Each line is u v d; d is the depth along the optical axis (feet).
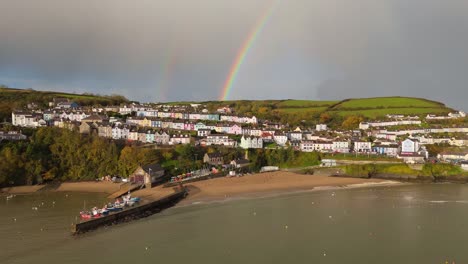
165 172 515.50
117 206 331.16
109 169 501.56
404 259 227.81
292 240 261.44
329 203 374.43
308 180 504.84
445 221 304.50
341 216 322.75
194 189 451.53
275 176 525.34
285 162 609.42
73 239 267.39
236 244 254.27
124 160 509.76
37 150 513.04
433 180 518.37
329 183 490.49
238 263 222.48
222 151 609.01
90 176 495.82
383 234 272.72
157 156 542.16
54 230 288.10
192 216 330.13
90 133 639.35
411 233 274.57
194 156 574.97
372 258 229.66
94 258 232.53
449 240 259.80
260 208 357.00
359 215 325.42
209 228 292.20
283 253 237.66
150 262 225.15
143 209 341.82
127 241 262.67
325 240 260.83
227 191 441.68
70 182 483.10
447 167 534.78
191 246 251.60
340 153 639.35
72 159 507.71
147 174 467.93
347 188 461.37
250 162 594.24
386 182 504.43
